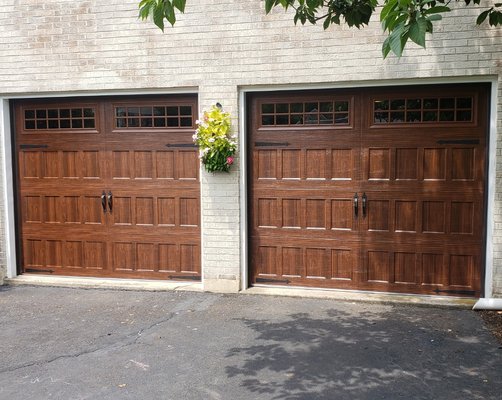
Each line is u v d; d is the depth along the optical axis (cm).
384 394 374
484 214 568
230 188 617
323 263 620
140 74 627
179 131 645
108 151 668
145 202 665
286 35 584
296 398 370
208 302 595
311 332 498
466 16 538
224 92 605
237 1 594
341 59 571
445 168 577
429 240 587
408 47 554
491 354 443
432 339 477
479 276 577
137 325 526
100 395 379
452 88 566
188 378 404
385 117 588
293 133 612
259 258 637
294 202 621
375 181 596
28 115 689
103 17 631
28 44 654
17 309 585
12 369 425
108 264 683
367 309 564
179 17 610
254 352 452
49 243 699
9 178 693
